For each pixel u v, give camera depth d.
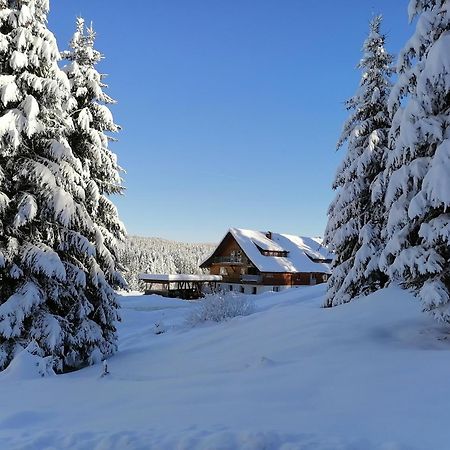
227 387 8.05
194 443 5.07
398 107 11.42
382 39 19.25
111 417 6.64
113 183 19.23
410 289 13.70
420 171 10.38
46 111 13.75
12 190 13.56
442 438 4.93
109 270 16.19
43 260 13.04
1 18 13.15
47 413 7.09
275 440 5.03
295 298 33.28
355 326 12.49
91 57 19.22
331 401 6.63
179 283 56.91
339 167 19.52
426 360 8.36
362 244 18.22
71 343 13.98
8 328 12.33
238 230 61.41
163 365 12.45
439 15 10.36
